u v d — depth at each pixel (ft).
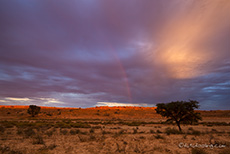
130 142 37.52
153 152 28.19
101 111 251.19
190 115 59.21
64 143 37.35
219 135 48.96
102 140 40.78
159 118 191.42
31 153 28.19
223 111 254.68
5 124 90.07
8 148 31.30
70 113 224.12
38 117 181.88
